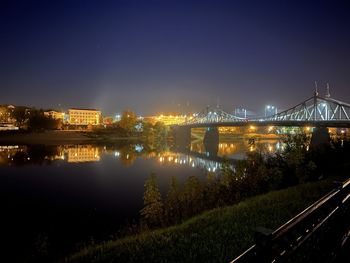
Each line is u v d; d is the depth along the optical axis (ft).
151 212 59.36
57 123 495.00
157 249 30.19
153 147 329.31
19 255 54.39
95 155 235.40
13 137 404.98
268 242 10.73
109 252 32.60
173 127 463.83
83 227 71.41
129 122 491.31
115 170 158.71
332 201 17.90
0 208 88.69
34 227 71.67
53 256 51.88
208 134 408.87
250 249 11.00
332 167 81.10
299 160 81.10
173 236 33.96
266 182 71.36
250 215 38.70
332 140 100.07
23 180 131.85
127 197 101.76
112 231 68.28
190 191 64.75
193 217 48.70
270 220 35.53
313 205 15.02
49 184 123.85
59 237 64.44
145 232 46.83
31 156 223.51
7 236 65.21
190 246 29.53
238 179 72.84
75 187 117.91
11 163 184.44
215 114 474.49
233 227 34.12
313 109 281.33
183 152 271.28
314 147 101.60
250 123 288.51
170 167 169.37
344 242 18.85
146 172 151.33
